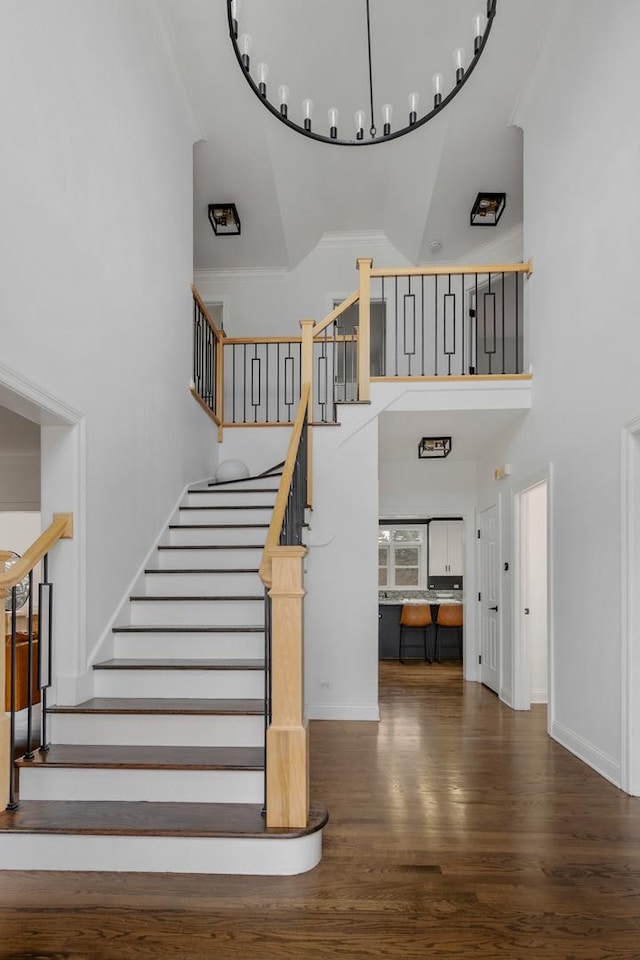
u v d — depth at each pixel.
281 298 8.17
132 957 2.03
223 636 3.68
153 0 4.42
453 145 5.93
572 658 4.31
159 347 4.59
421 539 10.91
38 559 2.92
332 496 5.33
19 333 2.66
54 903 2.33
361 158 6.77
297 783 2.59
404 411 5.36
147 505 4.30
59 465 3.23
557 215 4.69
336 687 5.28
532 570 6.14
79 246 3.26
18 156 2.65
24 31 2.71
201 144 6.03
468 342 7.96
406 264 8.11
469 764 4.02
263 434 6.62
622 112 3.60
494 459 6.63
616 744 3.62
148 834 2.53
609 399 3.75
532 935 2.15
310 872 2.56
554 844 2.83
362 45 5.32
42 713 3.07
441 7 4.80
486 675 7.09
